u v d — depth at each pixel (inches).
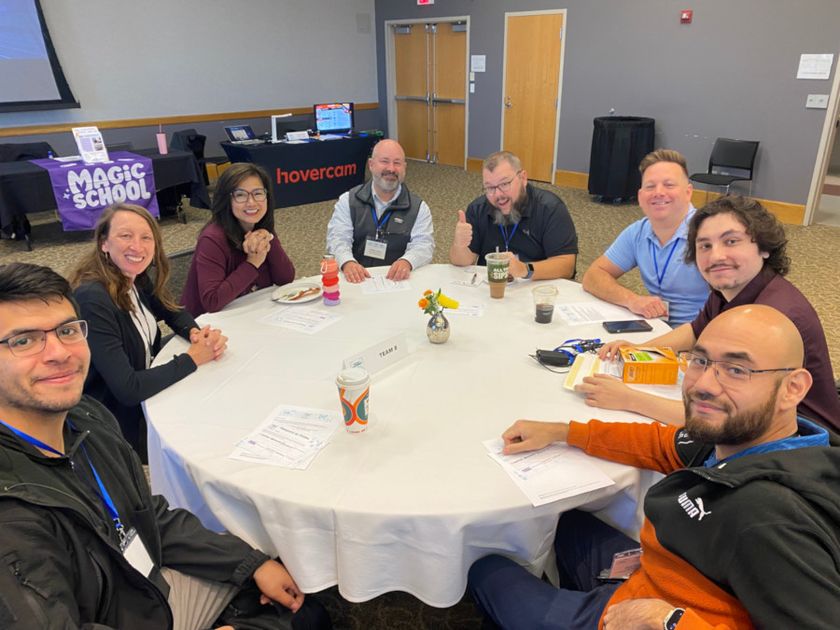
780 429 37.3
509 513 42.0
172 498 53.7
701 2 217.9
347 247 109.2
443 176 314.2
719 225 58.0
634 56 242.8
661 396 55.7
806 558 30.4
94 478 43.2
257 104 314.2
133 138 277.9
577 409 53.9
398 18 334.3
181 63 283.1
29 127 248.5
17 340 36.1
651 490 41.1
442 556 42.1
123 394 58.1
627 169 238.1
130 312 69.3
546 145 288.4
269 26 306.8
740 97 217.3
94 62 259.0
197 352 63.3
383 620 62.7
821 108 199.0
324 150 258.5
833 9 189.3
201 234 88.1
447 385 58.2
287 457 47.4
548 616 43.3
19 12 233.9
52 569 33.8
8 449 35.9
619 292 79.4
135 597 41.3
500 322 73.7
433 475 45.1
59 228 226.7
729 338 36.5
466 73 313.0
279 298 82.7
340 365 63.1
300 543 43.6
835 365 115.1
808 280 159.8
